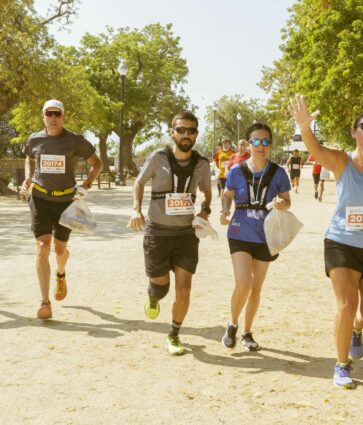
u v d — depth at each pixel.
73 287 7.56
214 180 42.34
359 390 4.24
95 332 5.64
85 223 5.98
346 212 4.34
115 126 51.59
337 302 4.32
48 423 3.65
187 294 5.02
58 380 4.39
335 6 30.55
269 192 5.00
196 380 4.42
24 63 25.58
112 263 9.27
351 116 31.16
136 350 5.12
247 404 3.97
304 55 33.22
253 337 5.52
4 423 3.65
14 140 37.28
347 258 4.32
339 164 4.36
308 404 3.96
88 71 52.28
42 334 5.56
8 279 8.01
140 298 7.01
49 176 6.14
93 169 6.34
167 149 5.04
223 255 10.14
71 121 30.45
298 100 4.30
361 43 29.53
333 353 5.08
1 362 4.77
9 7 25.05
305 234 12.98
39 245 6.14
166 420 3.70
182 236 5.03
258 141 4.98
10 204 22.27
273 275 8.42
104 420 3.70
